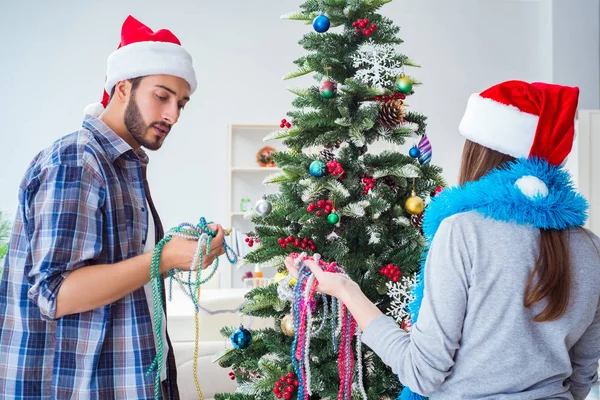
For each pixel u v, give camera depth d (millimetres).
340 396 1461
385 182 1956
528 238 1135
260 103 5734
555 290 1114
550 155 1214
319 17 1865
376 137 1938
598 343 1255
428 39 5871
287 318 1844
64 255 1353
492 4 5930
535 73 5941
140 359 1457
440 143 5852
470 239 1137
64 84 5480
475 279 1119
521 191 1147
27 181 1479
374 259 1837
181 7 5652
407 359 1156
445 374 1136
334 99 1925
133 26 1697
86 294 1350
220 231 1506
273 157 1950
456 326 1122
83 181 1409
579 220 1157
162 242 1443
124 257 1477
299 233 1856
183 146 5648
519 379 1111
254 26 5734
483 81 5910
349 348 1447
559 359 1134
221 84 5699
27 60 5445
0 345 1448
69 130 5477
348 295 1298
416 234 1869
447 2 5898
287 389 1762
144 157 1738
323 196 1899
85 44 5512
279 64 5758
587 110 5133
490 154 1266
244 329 1860
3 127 5402
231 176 5609
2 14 5422
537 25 5953
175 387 1704
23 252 1461
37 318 1438
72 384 1409
